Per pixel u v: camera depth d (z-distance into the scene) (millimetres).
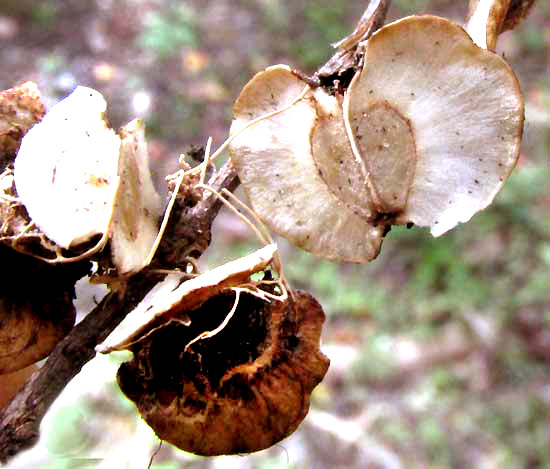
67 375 119
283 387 122
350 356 441
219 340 121
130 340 107
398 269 502
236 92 609
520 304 469
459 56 119
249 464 349
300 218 125
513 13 148
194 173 123
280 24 680
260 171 125
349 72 124
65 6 628
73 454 157
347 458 385
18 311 124
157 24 616
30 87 131
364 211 125
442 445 396
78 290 323
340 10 700
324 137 124
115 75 558
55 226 106
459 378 434
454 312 469
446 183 124
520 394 425
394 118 122
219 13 682
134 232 114
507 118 121
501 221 522
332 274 488
